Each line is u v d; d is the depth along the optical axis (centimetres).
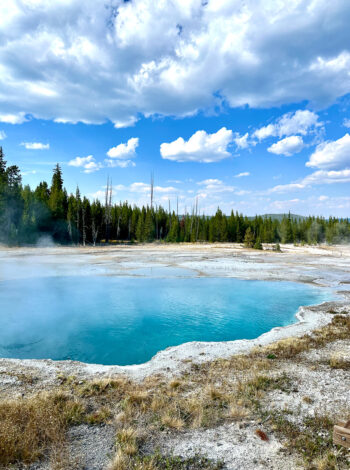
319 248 7850
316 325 1498
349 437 515
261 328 1592
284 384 845
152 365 1023
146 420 652
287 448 554
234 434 603
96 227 7562
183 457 529
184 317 1761
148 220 8412
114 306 1972
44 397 723
